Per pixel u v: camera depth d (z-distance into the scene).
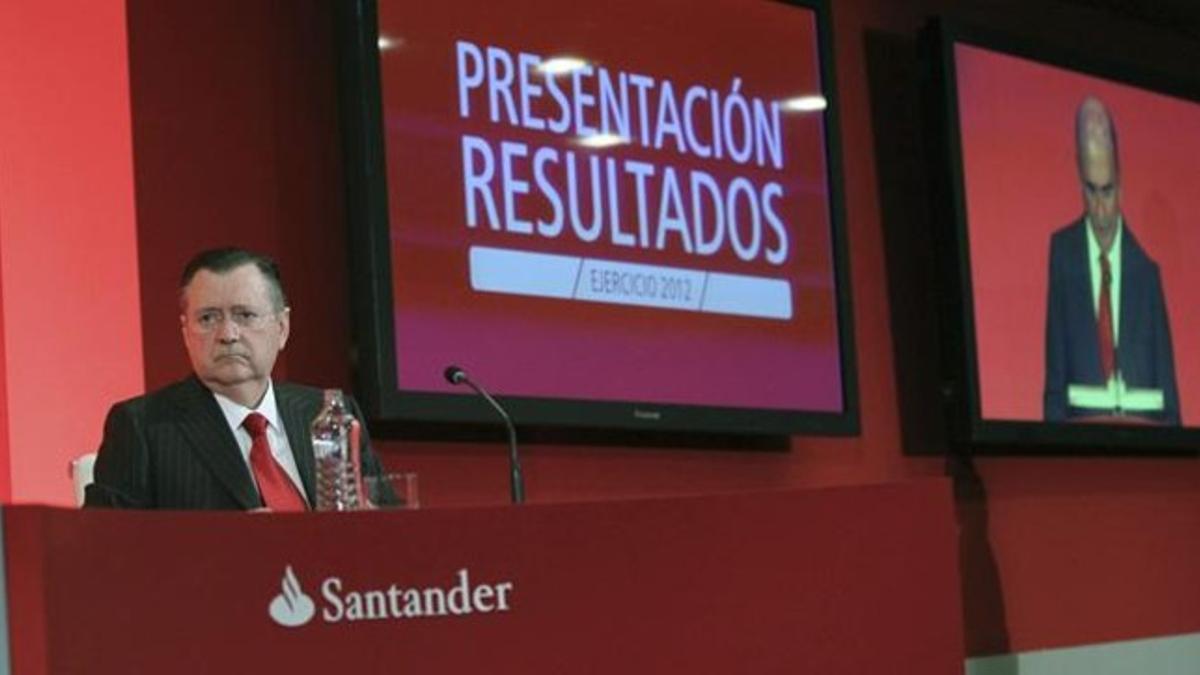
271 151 4.38
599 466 4.95
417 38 4.48
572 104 4.84
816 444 5.56
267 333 2.46
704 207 5.13
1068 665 6.25
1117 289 6.46
